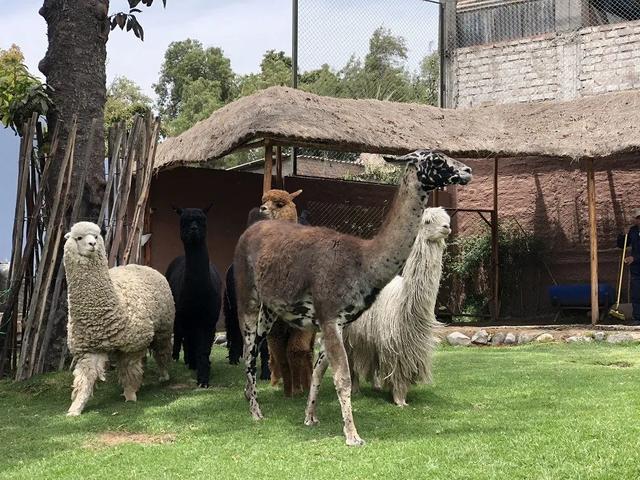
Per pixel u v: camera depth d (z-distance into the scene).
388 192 15.38
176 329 8.96
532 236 15.73
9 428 6.72
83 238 7.05
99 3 9.42
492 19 16.91
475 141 12.90
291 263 6.49
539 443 5.79
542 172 15.75
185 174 13.49
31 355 8.48
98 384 8.30
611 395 7.41
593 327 12.14
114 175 9.14
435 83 21.33
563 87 16.12
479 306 15.48
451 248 16.17
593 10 16.34
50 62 9.35
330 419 6.82
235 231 13.94
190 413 7.11
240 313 7.21
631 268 13.28
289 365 7.75
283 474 5.20
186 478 5.16
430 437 6.11
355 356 7.62
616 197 15.06
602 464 5.20
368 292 6.20
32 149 8.92
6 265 11.19
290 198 8.48
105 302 7.18
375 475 5.11
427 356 7.29
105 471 5.41
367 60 20.55
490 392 7.75
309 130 11.16
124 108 25.28
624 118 12.80
